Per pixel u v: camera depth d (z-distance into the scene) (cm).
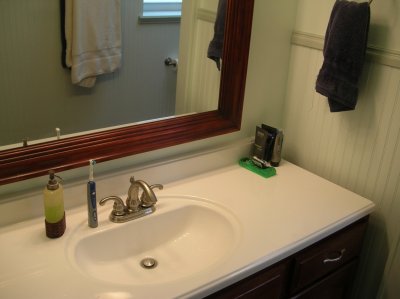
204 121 167
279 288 141
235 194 160
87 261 131
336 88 157
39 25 125
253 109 184
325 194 165
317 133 185
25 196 131
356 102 162
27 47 124
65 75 133
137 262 141
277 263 136
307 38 176
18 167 128
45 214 125
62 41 129
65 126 138
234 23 160
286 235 138
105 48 138
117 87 145
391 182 165
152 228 146
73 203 142
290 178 175
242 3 158
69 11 128
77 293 109
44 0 124
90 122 142
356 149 173
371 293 182
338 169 181
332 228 146
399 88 154
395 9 149
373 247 177
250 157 186
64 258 121
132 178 142
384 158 165
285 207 154
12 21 121
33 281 112
